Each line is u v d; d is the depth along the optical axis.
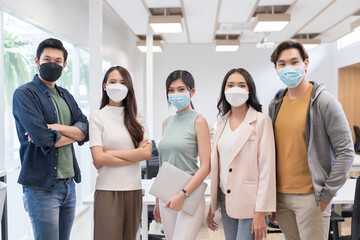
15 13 2.82
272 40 7.18
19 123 1.82
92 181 2.93
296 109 1.75
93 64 2.94
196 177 1.78
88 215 4.38
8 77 2.86
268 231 3.25
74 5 4.20
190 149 1.86
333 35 6.62
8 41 2.85
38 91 1.84
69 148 1.96
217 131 1.90
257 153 1.73
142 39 6.93
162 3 4.55
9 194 2.91
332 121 1.61
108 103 1.91
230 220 1.83
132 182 1.76
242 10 4.86
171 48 9.10
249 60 9.02
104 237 1.68
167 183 1.80
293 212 1.80
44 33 3.53
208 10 4.82
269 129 1.73
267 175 1.67
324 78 8.98
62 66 1.86
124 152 1.72
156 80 9.16
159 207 1.97
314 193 1.68
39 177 1.78
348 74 8.68
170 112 9.17
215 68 9.09
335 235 2.34
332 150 1.70
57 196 1.85
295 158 1.71
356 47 7.68
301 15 5.16
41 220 1.79
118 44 6.73
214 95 9.12
